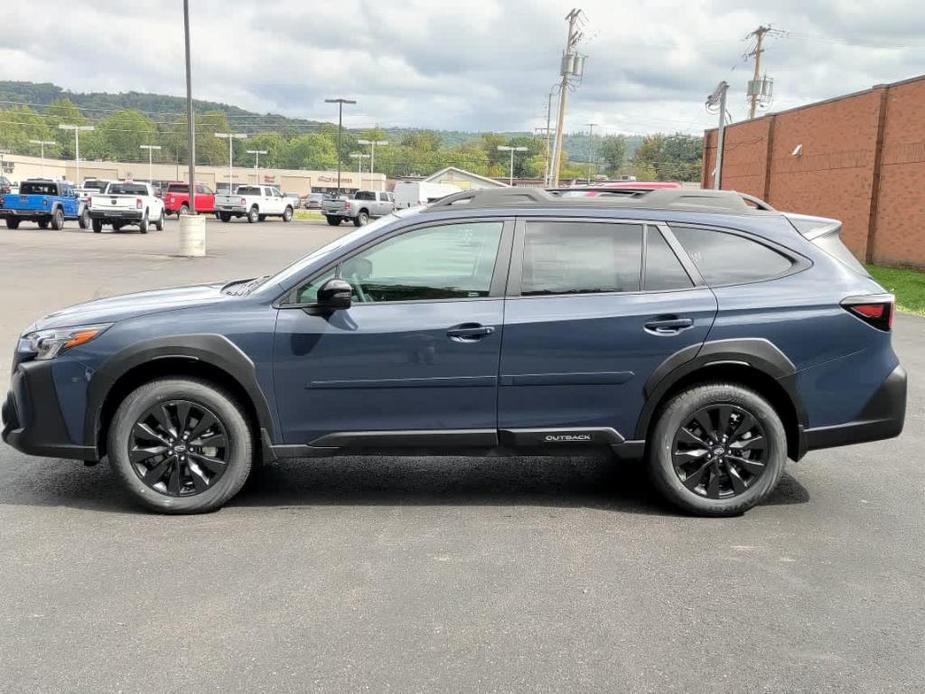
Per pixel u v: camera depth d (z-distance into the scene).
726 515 4.98
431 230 4.90
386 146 191.00
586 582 4.03
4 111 184.12
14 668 3.19
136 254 23.64
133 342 4.77
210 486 4.88
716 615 3.71
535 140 173.12
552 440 4.90
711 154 40.91
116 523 4.75
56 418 4.84
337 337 4.77
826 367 4.91
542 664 3.27
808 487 5.58
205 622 3.57
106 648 3.35
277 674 3.17
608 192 5.84
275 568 4.14
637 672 3.23
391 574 4.09
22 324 11.45
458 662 3.28
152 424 4.87
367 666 3.24
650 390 4.85
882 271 21.81
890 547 4.54
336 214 50.84
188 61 22.97
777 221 5.11
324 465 6.00
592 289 4.89
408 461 6.12
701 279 4.93
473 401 4.86
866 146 24.42
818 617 3.71
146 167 134.88
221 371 4.92
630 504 5.21
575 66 52.41
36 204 34.09
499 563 4.24
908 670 3.28
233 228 42.41
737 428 4.93
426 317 4.80
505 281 4.88
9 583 3.94
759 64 54.94
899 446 6.59
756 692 3.11
